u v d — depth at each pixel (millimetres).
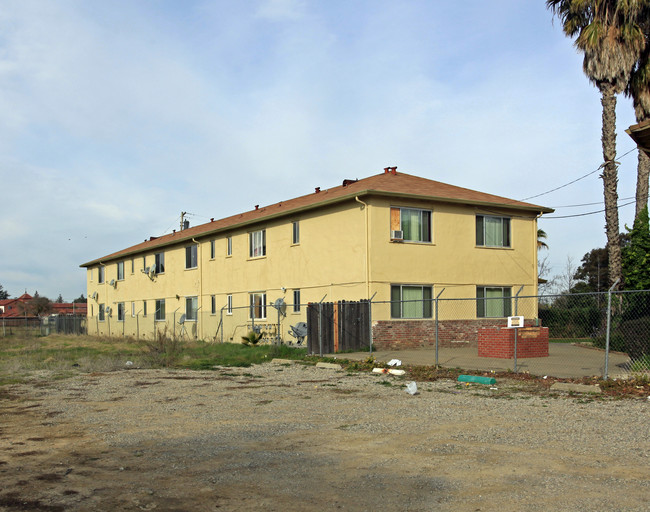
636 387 11219
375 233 21672
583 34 23047
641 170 26500
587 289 48281
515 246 25359
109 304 46625
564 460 6699
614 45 22531
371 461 6926
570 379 12641
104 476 6594
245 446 7816
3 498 5871
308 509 5387
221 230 30578
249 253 29156
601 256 51406
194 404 11281
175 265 36719
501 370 14789
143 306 40812
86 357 21125
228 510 5418
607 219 23344
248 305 28969
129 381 15156
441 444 7617
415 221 22812
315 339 20625
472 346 23531
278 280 26656
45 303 82250
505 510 5191
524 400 10797
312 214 24562
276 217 26531
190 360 20141
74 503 5699
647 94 24000
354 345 21109
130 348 28094
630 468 6309
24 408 11344
